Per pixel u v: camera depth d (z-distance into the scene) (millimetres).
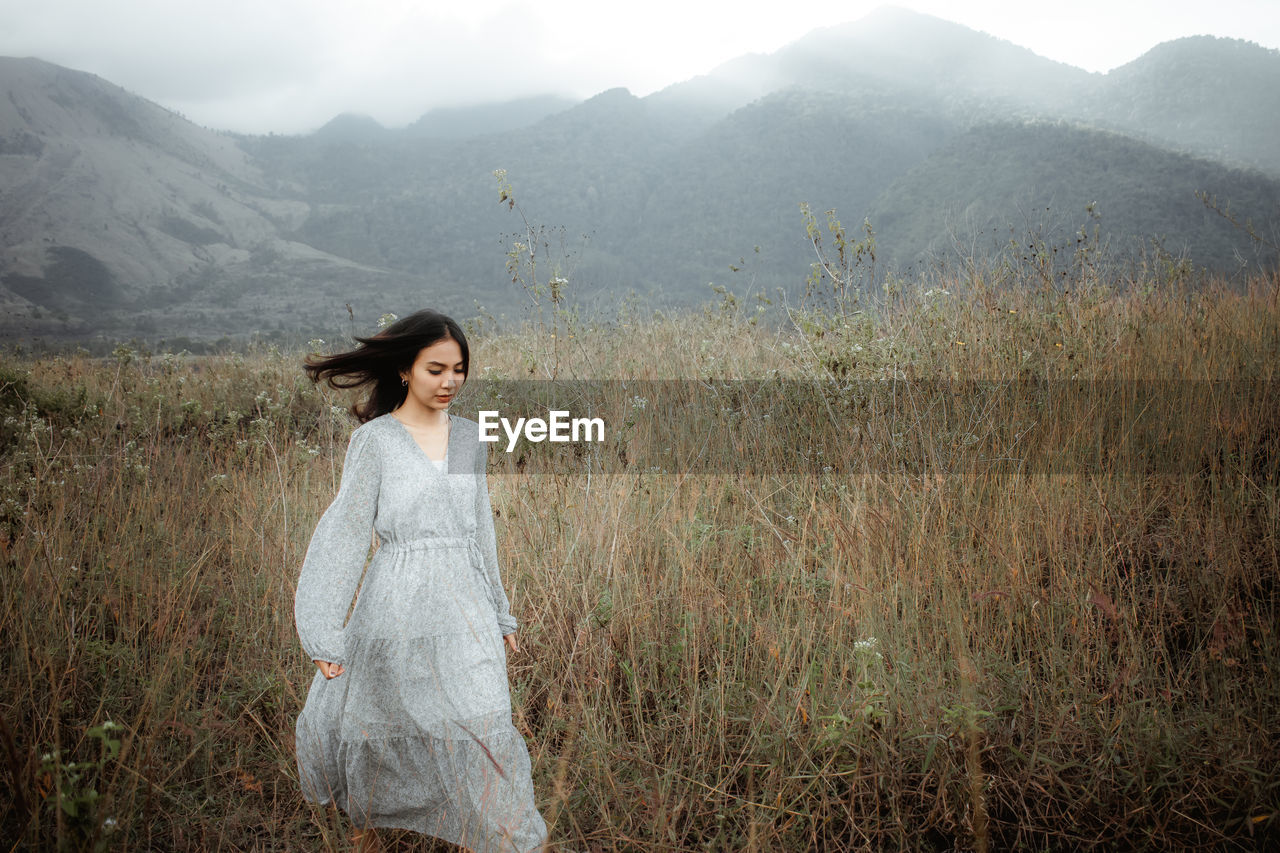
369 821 2203
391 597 2199
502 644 2354
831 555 3396
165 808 2508
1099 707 2529
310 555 2201
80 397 6789
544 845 2117
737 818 2361
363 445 2260
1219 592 3006
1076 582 3113
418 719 2148
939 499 3529
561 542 3711
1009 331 4832
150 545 4070
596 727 2602
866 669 2568
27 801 2223
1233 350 4707
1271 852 2064
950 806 2318
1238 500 3475
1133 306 5332
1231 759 2229
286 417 6465
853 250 5082
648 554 3705
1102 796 2283
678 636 3152
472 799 2107
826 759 2490
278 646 3348
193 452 5559
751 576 3578
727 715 2725
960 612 2850
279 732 2803
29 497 4172
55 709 2561
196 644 3330
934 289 5164
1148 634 2932
